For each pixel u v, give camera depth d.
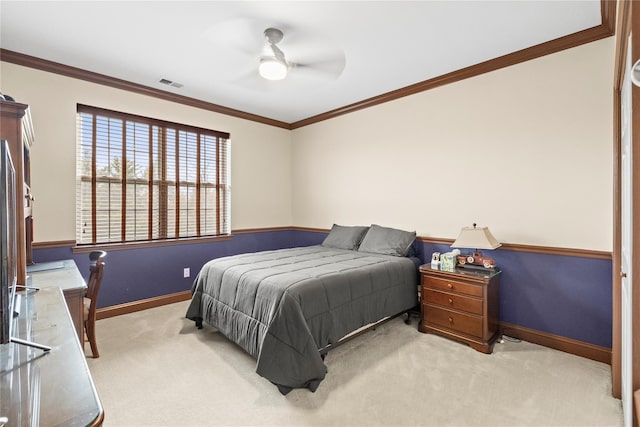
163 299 3.72
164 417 1.79
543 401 1.92
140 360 2.42
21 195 1.82
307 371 1.99
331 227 4.56
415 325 3.14
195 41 2.60
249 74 3.24
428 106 3.45
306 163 4.91
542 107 2.68
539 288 2.72
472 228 2.79
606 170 2.40
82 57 2.86
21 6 2.12
